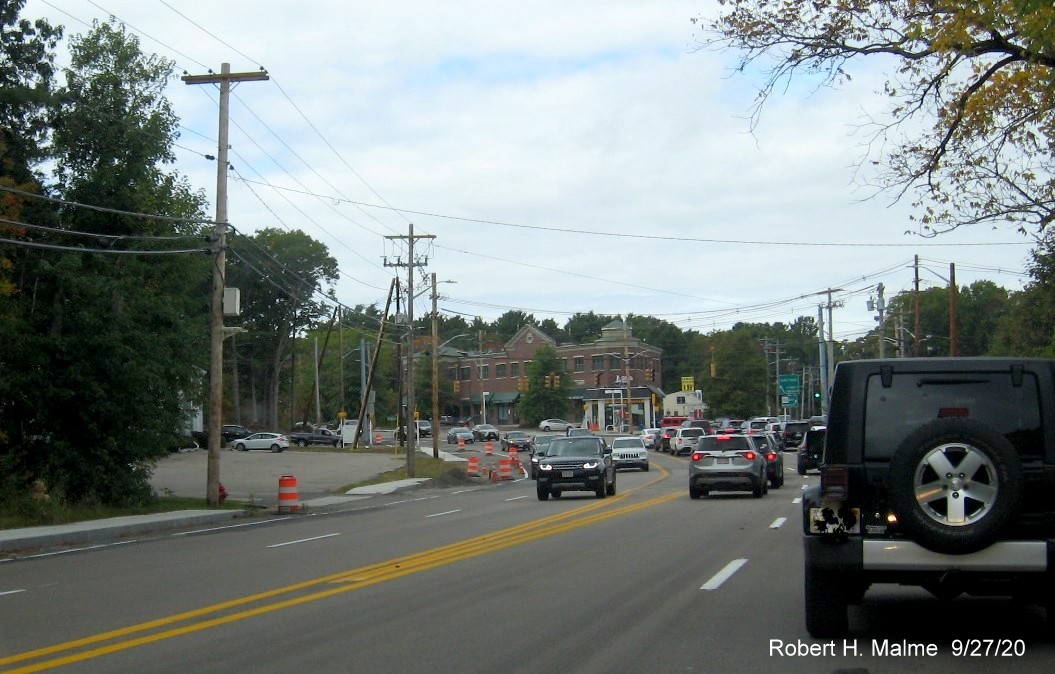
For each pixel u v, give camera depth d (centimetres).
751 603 1131
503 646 913
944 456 805
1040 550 804
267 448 7675
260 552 1820
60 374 2903
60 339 2881
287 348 10100
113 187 3058
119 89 3130
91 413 2925
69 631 1039
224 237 3125
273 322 9588
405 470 5341
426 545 1822
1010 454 795
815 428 1004
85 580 1493
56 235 3003
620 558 1560
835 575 877
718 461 2941
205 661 874
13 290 2791
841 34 1579
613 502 2919
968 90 1603
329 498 3766
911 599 1164
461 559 1584
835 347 11719
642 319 15738
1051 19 1318
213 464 3148
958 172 1678
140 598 1270
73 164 3102
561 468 3106
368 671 823
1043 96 1514
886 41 1583
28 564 1777
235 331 3250
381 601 1182
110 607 1202
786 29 1598
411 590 1265
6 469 2777
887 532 859
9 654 921
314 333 12950
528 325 12812
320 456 6881
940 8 1474
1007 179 1664
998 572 815
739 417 10869
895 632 963
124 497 2984
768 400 11325
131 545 2114
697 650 885
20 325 2820
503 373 12925
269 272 9150
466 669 825
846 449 879
